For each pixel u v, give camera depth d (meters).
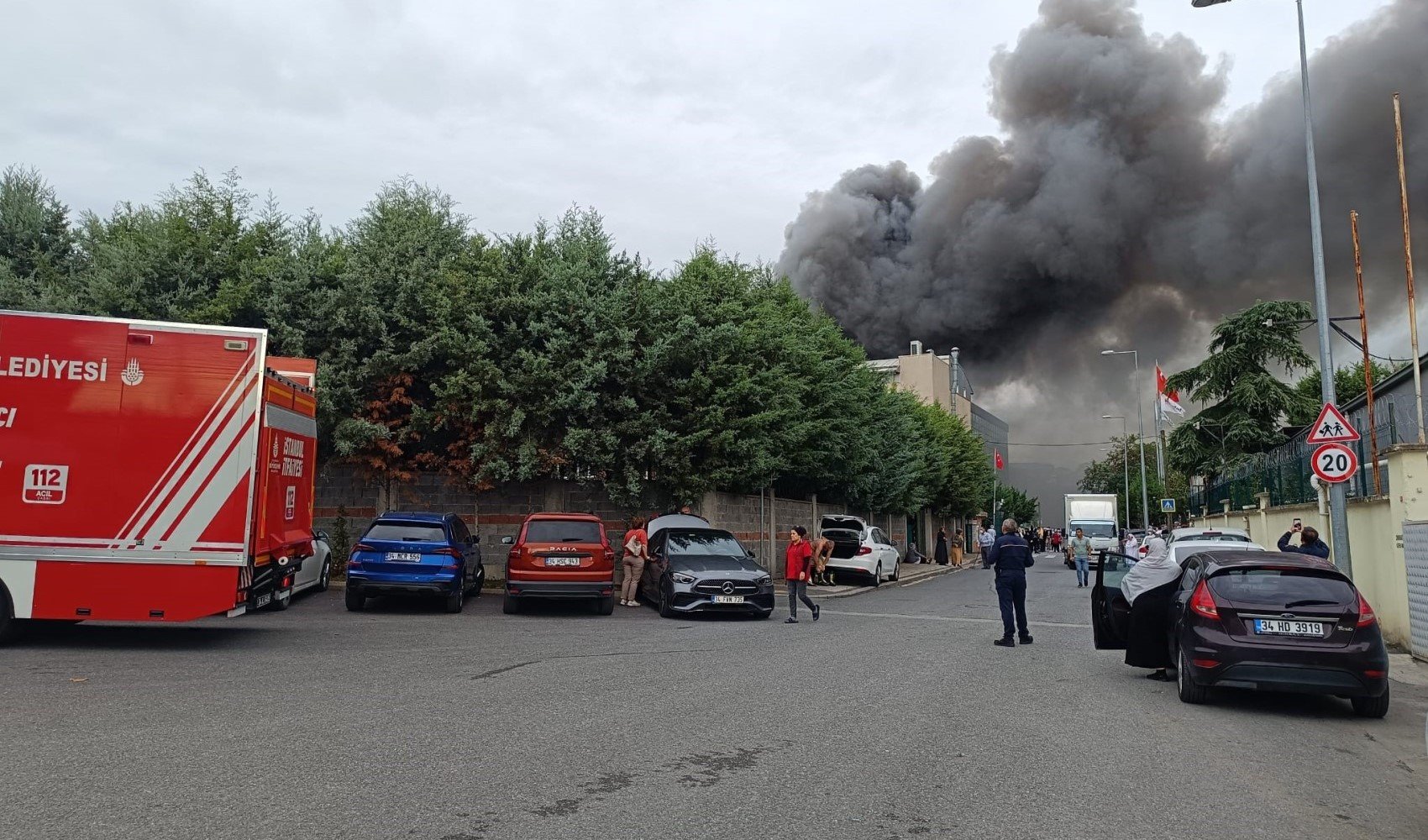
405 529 16.27
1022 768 6.54
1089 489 106.69
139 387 11.16
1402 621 13.85
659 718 7.89
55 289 20.56
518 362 21.42
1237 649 8.84
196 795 5.43
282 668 10.05
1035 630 16.05
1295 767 6.88
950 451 56.47
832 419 29.81
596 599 17.17
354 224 22.80
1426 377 25.12
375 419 21.28
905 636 14.79
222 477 11.23
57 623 13.09
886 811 5.44
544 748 6.74
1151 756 7.04
